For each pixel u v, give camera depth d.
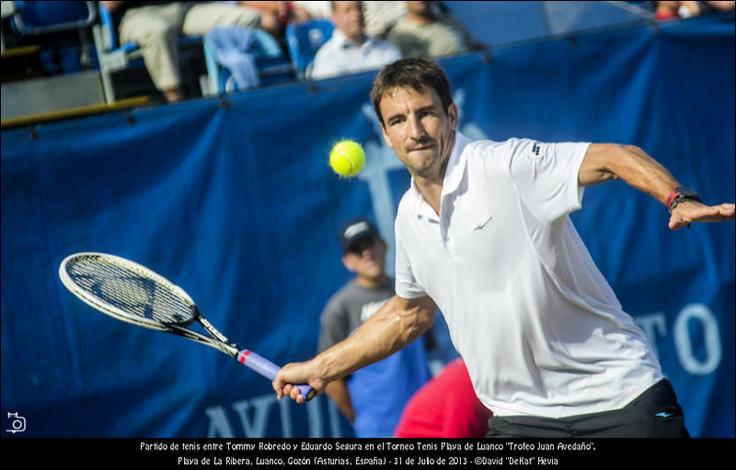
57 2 24.30
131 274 13.70
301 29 24.59
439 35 24.12
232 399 20.61
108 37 24.22
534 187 9.96
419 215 10.85
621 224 22.16
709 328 22.19
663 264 22.17
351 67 23.70
